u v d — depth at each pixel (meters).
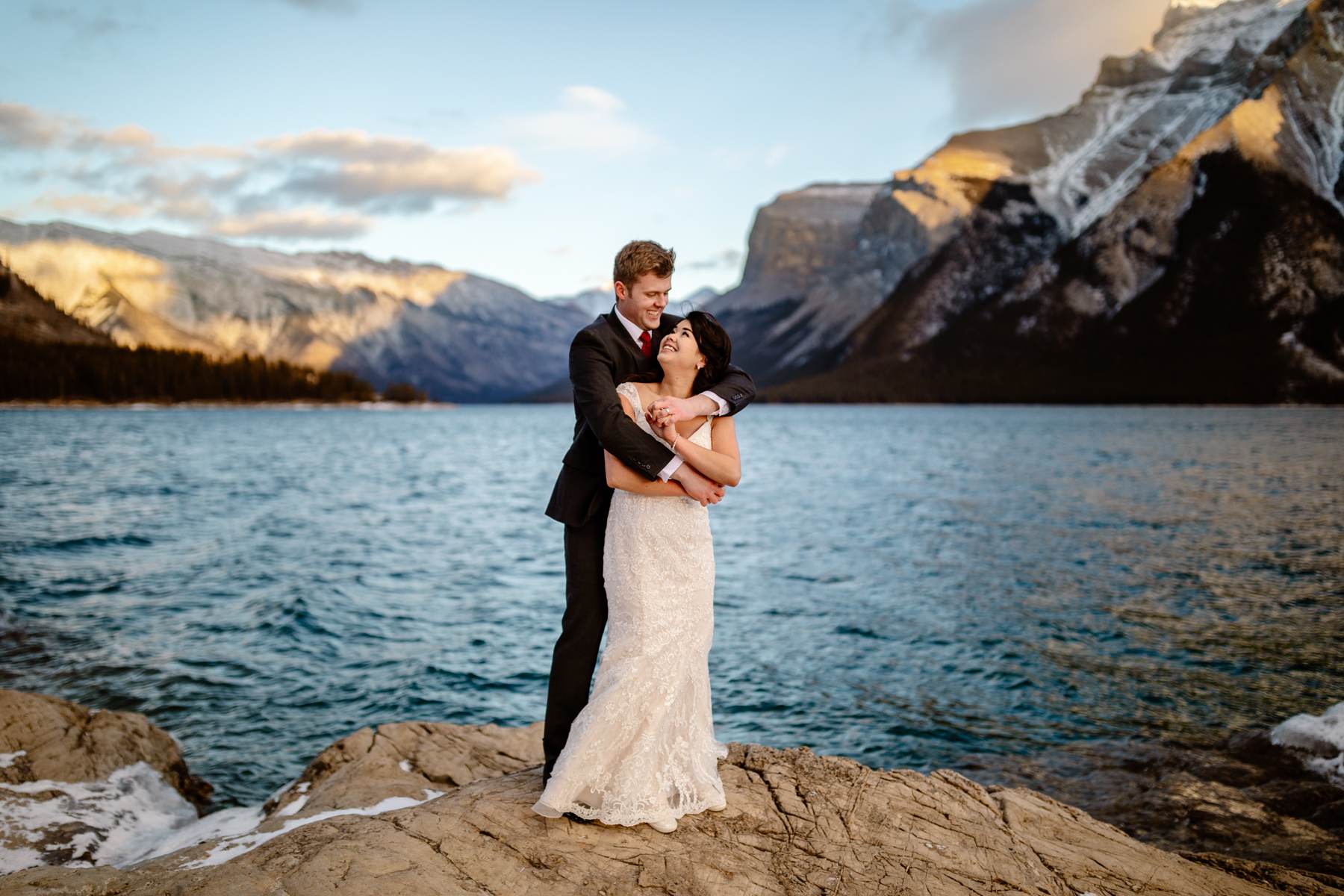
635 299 3.43
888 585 15.49
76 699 9.36
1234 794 6.64
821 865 3.22
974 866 3.36
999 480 34.72
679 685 3.42
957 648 11.61
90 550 18.09
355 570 16.72
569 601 3.59
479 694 9.91
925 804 3.87
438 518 24.72
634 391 3.38
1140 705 9.34
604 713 3.31
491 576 16.52
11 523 21.41
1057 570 16.61
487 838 3.17
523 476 40.25
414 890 2.79
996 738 8.53
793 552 18.94
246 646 11.45
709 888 2.97
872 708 9.45
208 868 3.13
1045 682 10.19
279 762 7.97
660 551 3.39
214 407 161.62
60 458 43.88
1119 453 49.72
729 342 3.51
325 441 70.50
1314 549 18.33
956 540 20.33
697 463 3.27
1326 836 5.83
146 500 27.39
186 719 8.93
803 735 8.76
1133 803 6.74
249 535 20.73
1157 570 16.48
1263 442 58.62
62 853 4.86
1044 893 3.25
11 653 10.86
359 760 5.47
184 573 15.97
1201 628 12.34
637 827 3.35
